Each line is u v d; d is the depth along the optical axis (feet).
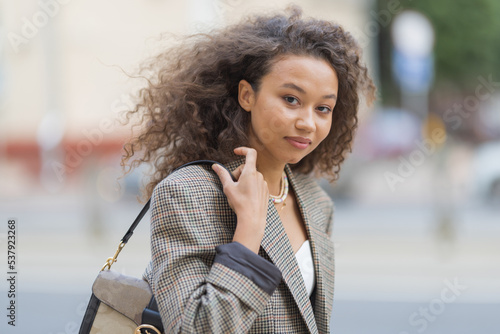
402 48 36.22
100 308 5.09
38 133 46.09
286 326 4.85
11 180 45.96
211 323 4.24
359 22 47.91
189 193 4.75
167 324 4.42
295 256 5.20
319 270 5.35
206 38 5.55
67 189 44.73
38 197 44.75
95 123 46.19
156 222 4.72
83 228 31.76
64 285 22.12
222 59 5.24
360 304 19.53
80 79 46.47
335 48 5.10
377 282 22.21
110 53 46.62
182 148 5.42
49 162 44.93
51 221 34.60
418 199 44.16
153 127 5.62
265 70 4.97
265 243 4.92
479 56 77.51
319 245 5.52
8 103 46.88
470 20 76.38
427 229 30.73
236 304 4.36
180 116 5.43
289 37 5.00
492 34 77.36
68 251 27.30
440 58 76.54
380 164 47.73
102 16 46.37
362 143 44.39
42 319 17.83
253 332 4.75
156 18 46.19
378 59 65.10
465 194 43.52
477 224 33.71
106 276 5.14
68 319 17.83
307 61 4.94
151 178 5.74
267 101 4.96
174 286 4.50
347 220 35.60
